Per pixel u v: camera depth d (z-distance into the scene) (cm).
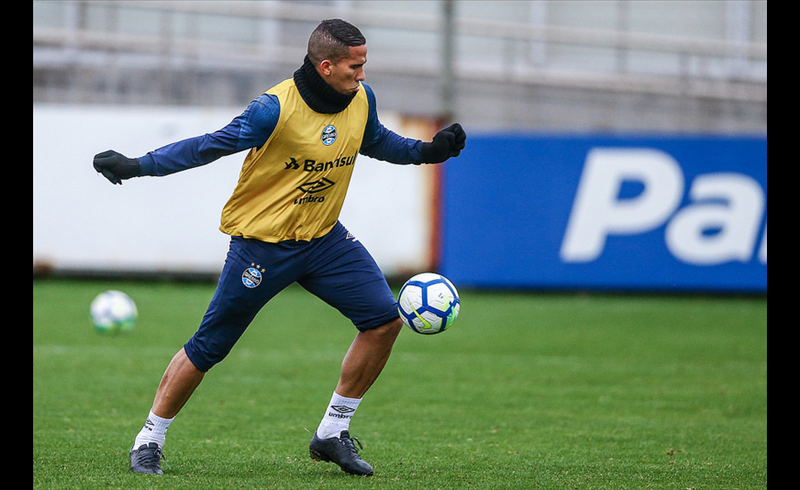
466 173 5131
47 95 6197
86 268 5212
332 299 1666
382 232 5150
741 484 1623
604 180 5019
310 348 3434
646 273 5003
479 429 2186
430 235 5159
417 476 1655
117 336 3603
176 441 1986
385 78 6731
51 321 3953
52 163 5188
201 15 6888
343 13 6844
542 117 6675
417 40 7088
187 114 5150
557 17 7150
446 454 1895
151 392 2573
